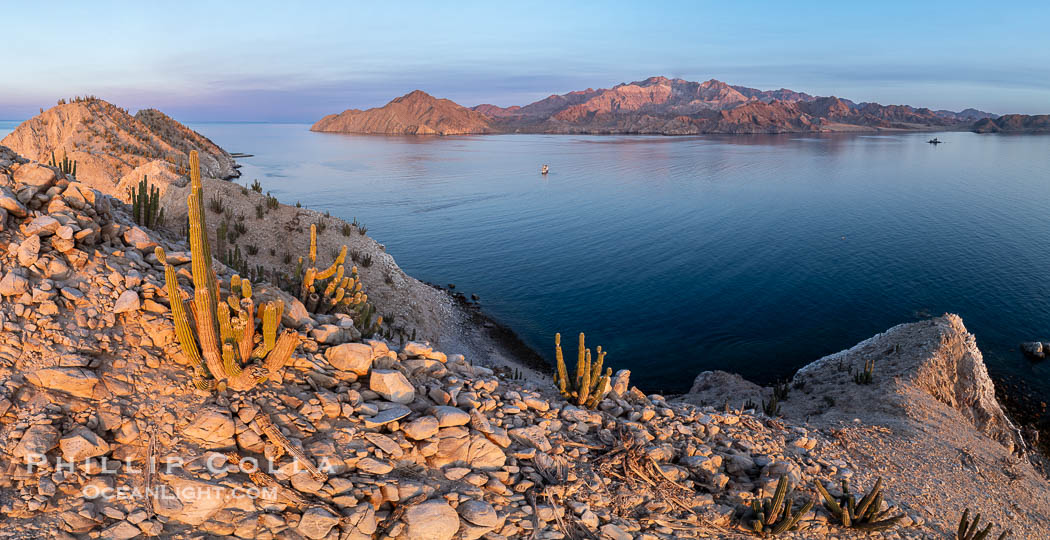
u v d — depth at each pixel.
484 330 44.19
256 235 33.25
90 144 90.88
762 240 88.19
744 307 55.25
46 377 6.14
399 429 7.62
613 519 7.98
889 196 143.38
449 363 10.61
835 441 14.41
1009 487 16.14
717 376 32.69
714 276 66.81
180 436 6.35
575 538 7.30
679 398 29.72
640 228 97.25
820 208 122.00
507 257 74.81
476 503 6.96
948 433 19.95
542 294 57.75
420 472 7.24
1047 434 33.47
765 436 12.39
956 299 58.66
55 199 7.81
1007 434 27.50
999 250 81.88
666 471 9.17
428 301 42.97
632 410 11.24
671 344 45.44
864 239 89.38
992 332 49.34
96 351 6.73
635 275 66.56
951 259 76.12
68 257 7.54
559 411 10.10
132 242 8.62
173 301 6.45
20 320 6.58
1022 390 38.44
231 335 6.91
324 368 8.10
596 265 71.12
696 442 10.64
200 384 6.80
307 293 10.50
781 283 64.06
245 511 5.95
